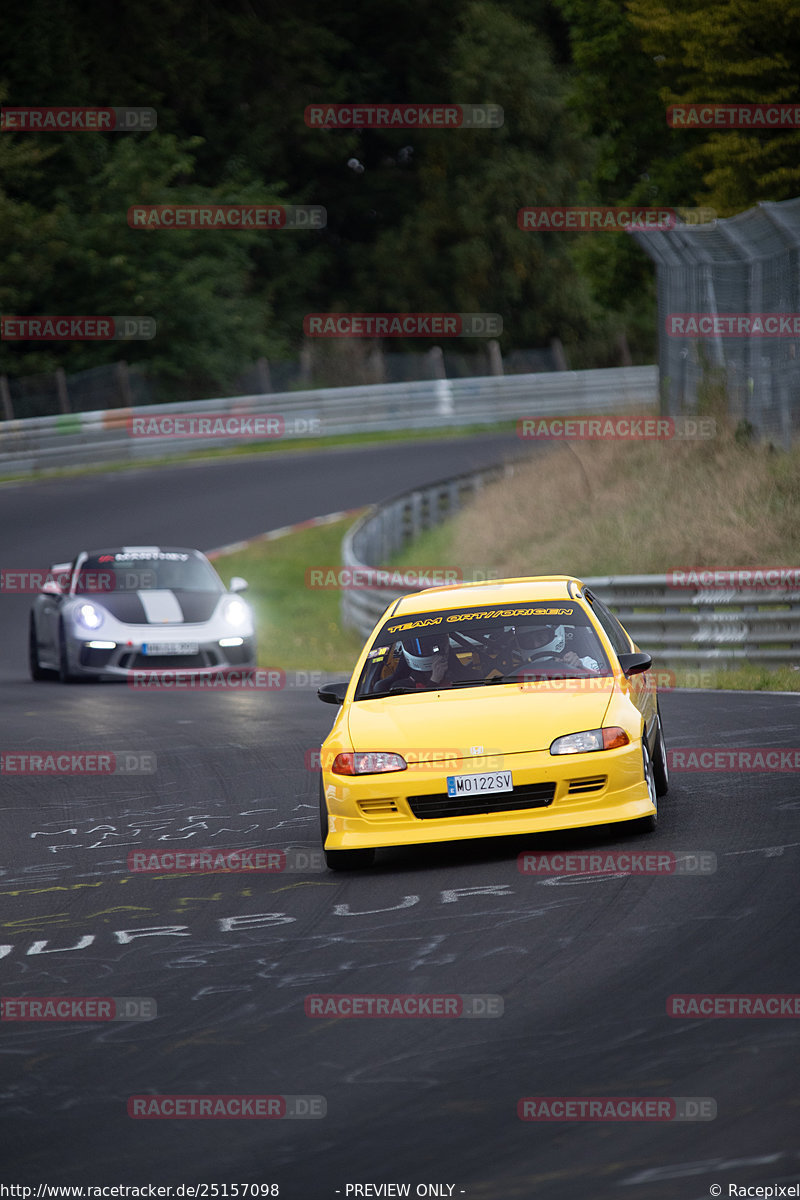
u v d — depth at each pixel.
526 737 27.98
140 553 70.75
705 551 71.88
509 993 19.50
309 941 23.27
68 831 34.94
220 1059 17.95
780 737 39.66
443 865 28.16
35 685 67.94
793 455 75.81
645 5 94.31
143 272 177.50
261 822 34.12
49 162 185.88
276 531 111.62
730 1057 16.30
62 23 188.88
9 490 127.50
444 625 32.56
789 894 23.05
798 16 87.12
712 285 81.50
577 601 32.78
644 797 28.42
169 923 25.38
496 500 100.38
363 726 29.28
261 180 198.25
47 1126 16.16
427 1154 14.59
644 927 22.05
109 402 157.50
